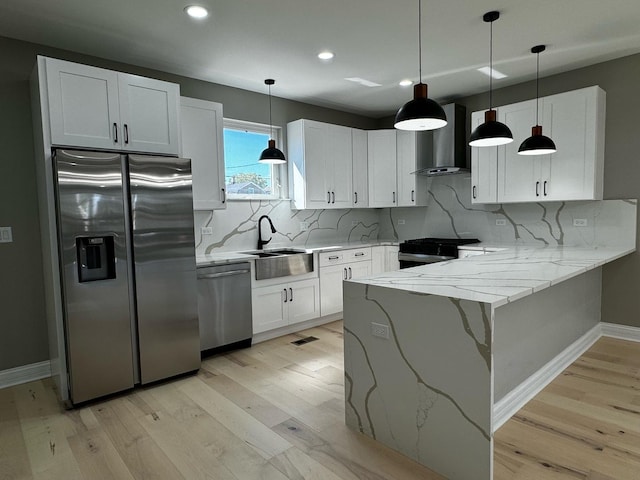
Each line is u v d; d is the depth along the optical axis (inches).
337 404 100.1
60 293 101.0
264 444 83.0
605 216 142.9
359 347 85.0
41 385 115.7
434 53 129.3
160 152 118.6
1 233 114.6
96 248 105.3
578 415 92.5
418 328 74.2
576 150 136.3
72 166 97.8
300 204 174.2
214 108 142.5
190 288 119.5
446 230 190.7
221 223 159.0
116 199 105.1
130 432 88.8
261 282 145.9
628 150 136.6
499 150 154.0
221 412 97.0
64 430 90.3
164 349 114.6
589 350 133.0
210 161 141.9
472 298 67.6
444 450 72.1
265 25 108.8
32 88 113.6
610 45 125.7
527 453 78.5
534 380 103.7
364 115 210.1
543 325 108.0
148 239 110.7
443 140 180.1
